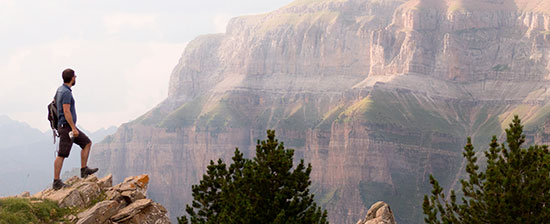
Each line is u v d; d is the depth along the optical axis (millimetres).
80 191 22312
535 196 24469
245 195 24844
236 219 24406
